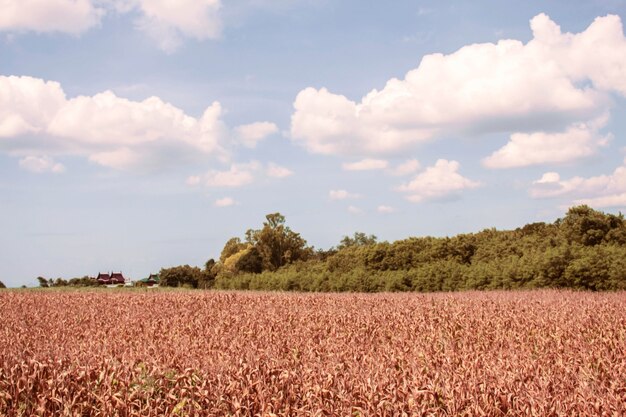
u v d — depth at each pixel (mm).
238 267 75688
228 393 8734
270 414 7883
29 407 9023
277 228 78562
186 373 9375
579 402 7820
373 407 7820
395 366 11086
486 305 22375
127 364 9992
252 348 12469
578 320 17531
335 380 8891
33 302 30641
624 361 10695
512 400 8078
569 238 38250
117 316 22969
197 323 18922
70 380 9352
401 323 18406
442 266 39625
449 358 10961
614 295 25172
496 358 11320
